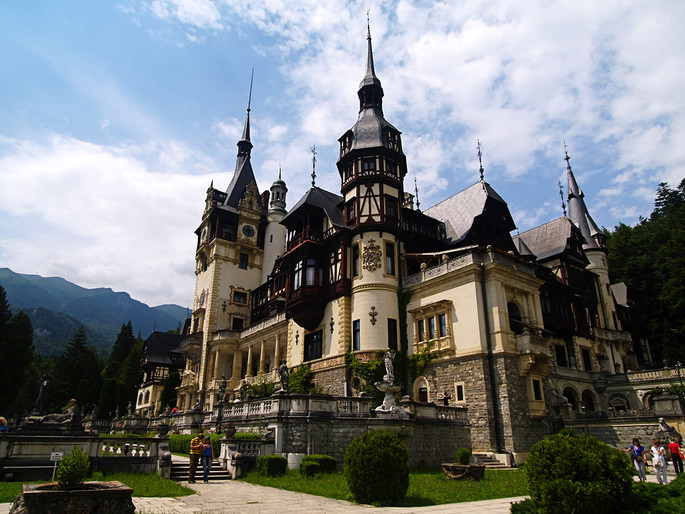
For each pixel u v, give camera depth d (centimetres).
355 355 3278
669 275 5366
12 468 1468
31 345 5622
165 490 1456
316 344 3716
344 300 3500
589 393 3747
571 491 945
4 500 1150
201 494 1434
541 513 980
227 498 1368
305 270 3781
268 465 1802
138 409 7812
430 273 3328
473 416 2769
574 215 5434
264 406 2142
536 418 2791
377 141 3822
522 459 2594
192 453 1741
